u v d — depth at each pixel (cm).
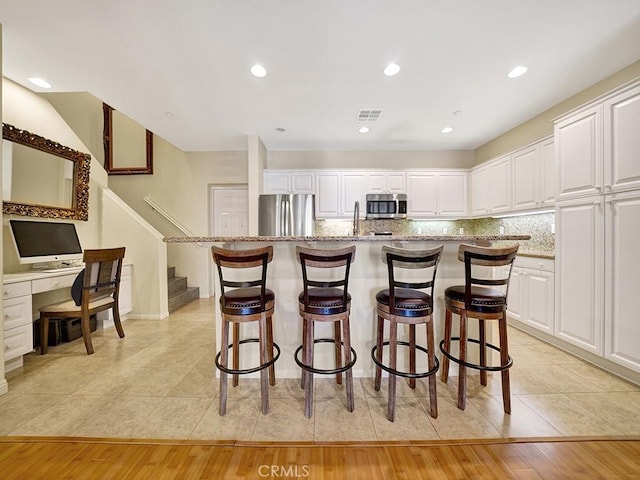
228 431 156
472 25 188
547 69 241
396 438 150
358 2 169
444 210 454
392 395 163
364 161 476
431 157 475
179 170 491
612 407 174
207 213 493
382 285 216
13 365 226
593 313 220
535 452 140
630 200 195
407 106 309
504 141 396
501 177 375
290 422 163
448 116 337
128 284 352
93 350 259
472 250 166
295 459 137
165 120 347
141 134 493
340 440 149
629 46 211
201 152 491
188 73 243
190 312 396
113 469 131
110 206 362
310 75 247
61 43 204
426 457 138
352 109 316
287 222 399
